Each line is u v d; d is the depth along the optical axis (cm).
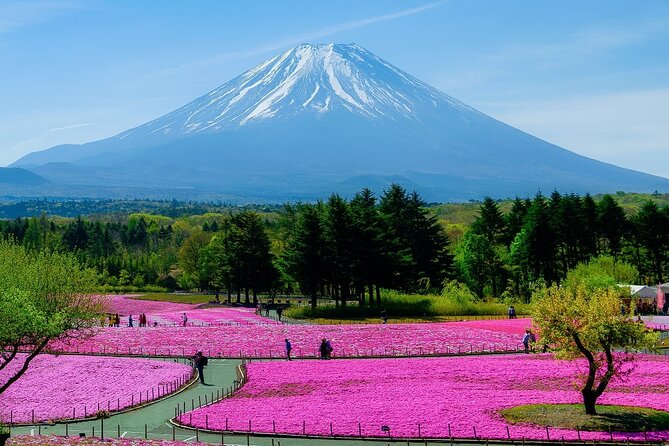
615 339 4116
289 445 3894
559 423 4059
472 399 4706
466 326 8650
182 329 8931
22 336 4422
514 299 11744
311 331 8425
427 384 5244
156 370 6175
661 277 13538
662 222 13088
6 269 4944
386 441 3934
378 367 5959
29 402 5066
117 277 19600
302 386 5306
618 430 3884
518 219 14988
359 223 11388
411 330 8300
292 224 17175
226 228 15512
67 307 5012
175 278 19850
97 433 4212
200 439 4072
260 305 12119
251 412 4547
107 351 7269
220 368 6375
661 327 8250
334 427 4144
